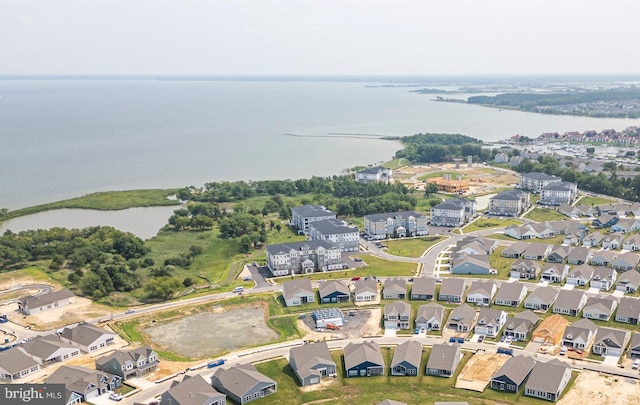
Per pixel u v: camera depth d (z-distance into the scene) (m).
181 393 149.38
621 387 156.88
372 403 154.00
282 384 165.00
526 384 156.25
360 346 177.88
